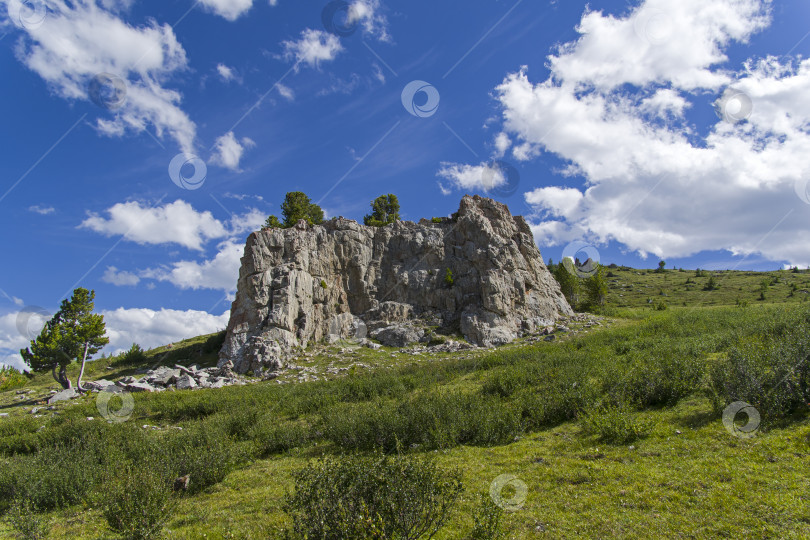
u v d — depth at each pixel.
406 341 49.03
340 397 25.78
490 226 57.72
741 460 10.41
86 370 49.72
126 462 14.02
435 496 7.56
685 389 16.44
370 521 6.35
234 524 9.98
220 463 14.01
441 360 41.00
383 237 59.62
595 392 17.12
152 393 33.53
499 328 48.38
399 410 17.25
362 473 7.18
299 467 14.30
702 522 8.06
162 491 10.27
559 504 9.48
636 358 21.84
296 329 48.94
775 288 87.12
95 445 16.23
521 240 59.31
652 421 13.73
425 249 57.91
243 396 27.94
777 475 9.40
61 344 39.22
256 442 17.34
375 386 26.45
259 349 44.03
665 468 10.65
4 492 12.66
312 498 7.00
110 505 9.66
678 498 9.08
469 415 16.12
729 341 22.91
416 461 7.87
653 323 38.19
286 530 7.61
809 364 13.14
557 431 15.24
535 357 29.78
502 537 8.16
